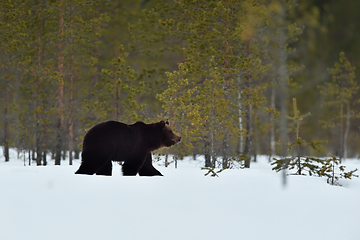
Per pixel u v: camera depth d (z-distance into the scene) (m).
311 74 20.34
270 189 7.71
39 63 21.17
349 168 17.77
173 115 17.81
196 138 17.39
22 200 6.24
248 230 5.04
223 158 16.64
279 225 5.29
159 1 22.73
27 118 21.95
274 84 20.22
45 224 5.08
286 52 19.14
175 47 22.34
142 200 6.45
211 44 19.22
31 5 21.42
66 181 7.91
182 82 17.41
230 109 18.89
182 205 6.20
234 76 19.50
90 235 4.71
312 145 11.24
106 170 9.95
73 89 22.45
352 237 4.84
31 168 11.09
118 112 19.48
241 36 18.19
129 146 9.79
